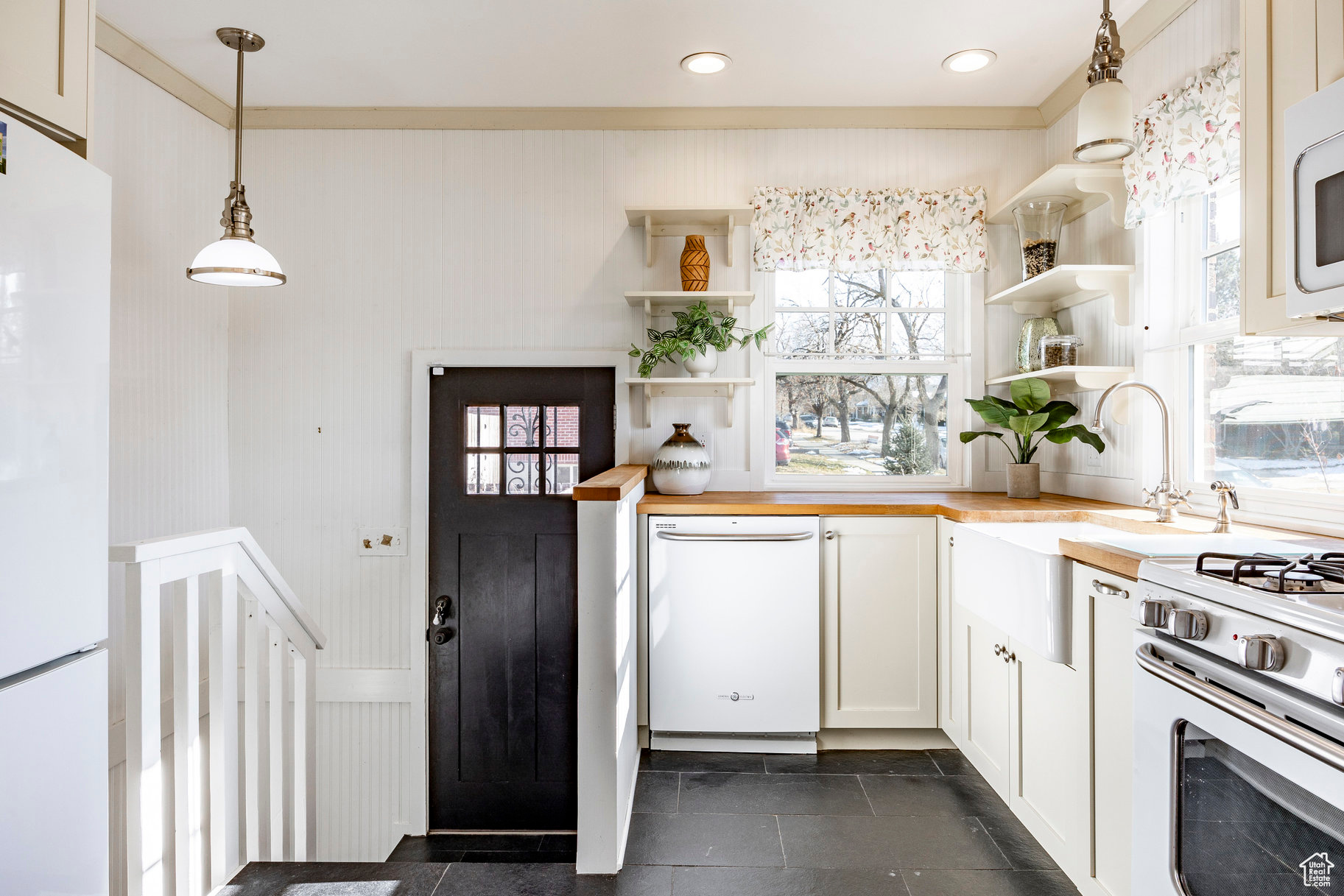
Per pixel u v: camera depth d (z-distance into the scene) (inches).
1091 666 66.6
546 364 124.3
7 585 42.4
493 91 117.5
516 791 123.5
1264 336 61.0
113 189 101.6
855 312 129.6
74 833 47.8
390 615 125.3
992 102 121.2
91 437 49.3
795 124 124.1
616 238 125.2
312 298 125.6
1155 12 93.3
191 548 63.3
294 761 81.4
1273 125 57.7
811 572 103.5
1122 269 98.3
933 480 128.3
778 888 74.3
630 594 94.3
